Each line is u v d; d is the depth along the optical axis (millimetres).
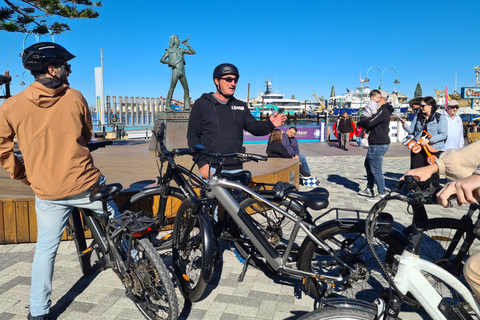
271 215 3064
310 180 7785
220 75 3510
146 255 2441
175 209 4164
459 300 1861
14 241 4016
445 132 5293
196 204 2797
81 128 2535
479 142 1648
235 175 3215
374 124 6148
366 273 2576
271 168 5973
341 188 7586
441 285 1906
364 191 6855
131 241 2504
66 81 2486
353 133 18891
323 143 20938
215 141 3547
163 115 9453
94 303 2883
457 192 1393
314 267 2756
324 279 2531
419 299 1671
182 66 9766
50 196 2475
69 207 2646
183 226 3070
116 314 2736
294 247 2887
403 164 11438
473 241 2588
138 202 4031
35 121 2389
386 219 2455
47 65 2334
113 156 8430
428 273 1698
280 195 2688
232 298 3008
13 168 2561
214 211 3303
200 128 3609
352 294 2830
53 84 2357
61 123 2430
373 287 2854
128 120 41688
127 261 2527
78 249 3160
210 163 3408
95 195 2475
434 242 2705
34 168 2453
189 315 2758
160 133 3311
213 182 2695
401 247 2516
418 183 1711
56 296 2980
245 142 20266
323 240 2621
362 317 1662
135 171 6133
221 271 3506
